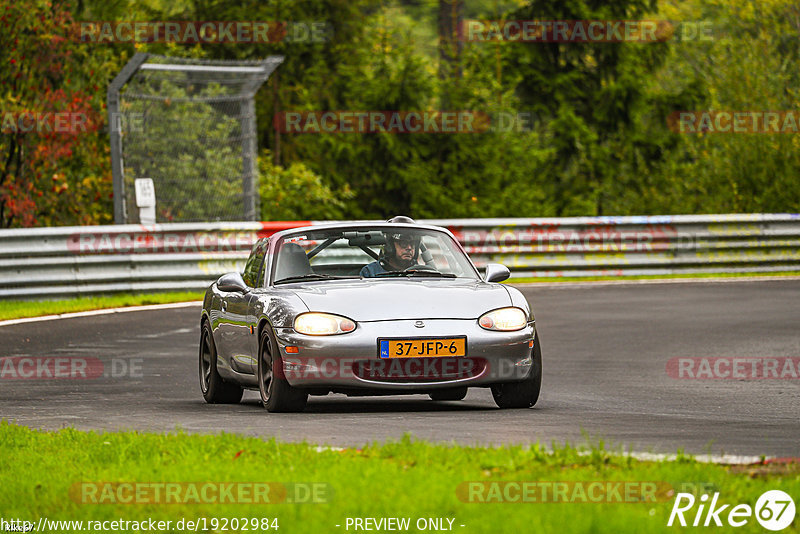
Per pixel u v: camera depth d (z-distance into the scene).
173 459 26.50
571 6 154.62
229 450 27.08
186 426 33.72
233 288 39.88
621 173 154.62
